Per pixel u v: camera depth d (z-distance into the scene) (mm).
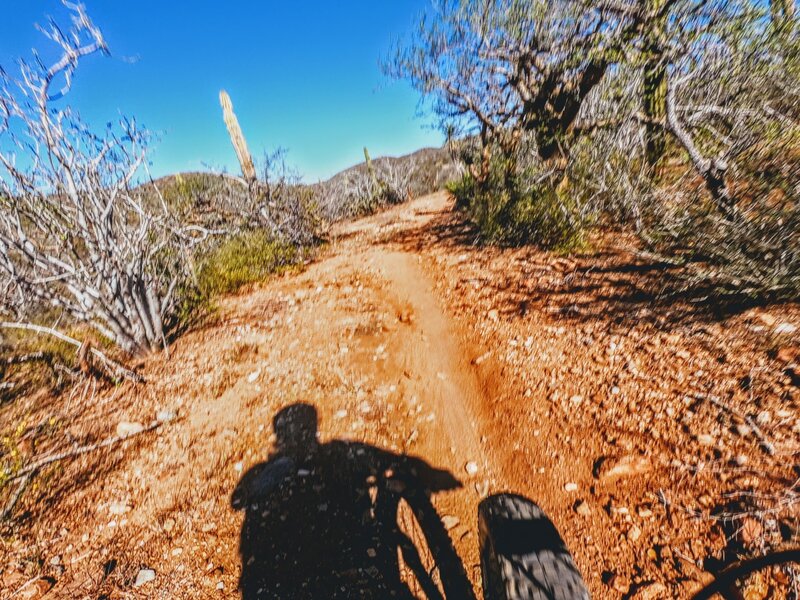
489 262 6465
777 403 2553
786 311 3232
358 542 2410
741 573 1769
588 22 5820
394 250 8844
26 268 4418
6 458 3242
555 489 2541
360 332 4949
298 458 3072
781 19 4031
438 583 2180
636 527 2211
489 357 3984
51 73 3793
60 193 4211
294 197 10914
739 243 3615
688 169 4668
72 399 4027
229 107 11336
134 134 4645
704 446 2477
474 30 7281
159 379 4270
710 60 4586
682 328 3486
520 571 1573
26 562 2434
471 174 10555
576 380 3340
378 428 3318
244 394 3924
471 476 2771
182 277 6473
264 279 7789
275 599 2145
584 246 5656
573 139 6785
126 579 2303
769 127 3764
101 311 4418
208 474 3012
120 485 2969
